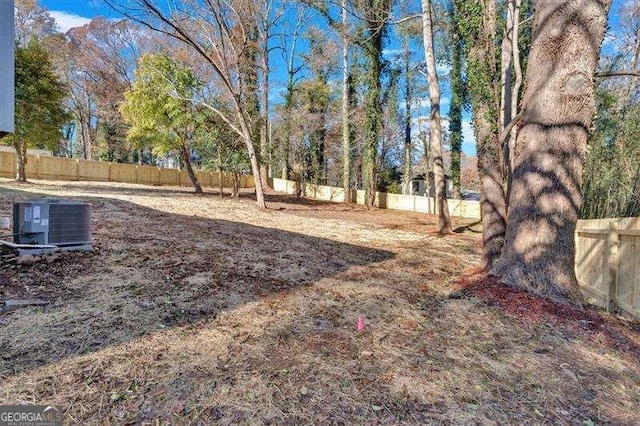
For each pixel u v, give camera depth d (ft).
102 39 58.65
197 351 8.14
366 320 10.74
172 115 41.57
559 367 8.88
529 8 27.17
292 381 7.38
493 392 7.61
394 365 8.29
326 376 7.64
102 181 57.82
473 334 10.36
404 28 51.24
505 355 9.26
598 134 29.53
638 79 32.14
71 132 93.86
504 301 12.49
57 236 12.68
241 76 39.37
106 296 10.41
